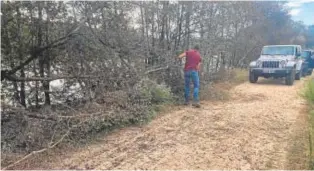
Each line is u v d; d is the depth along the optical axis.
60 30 7.06
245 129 6.84
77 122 5.92
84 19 6.89
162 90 8.66
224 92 11.19
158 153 5.46
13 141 5.24
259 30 21.92
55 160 5.06
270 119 7.69
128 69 7.56
